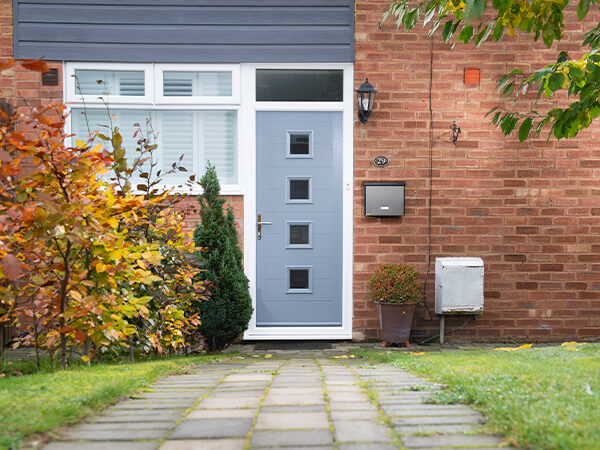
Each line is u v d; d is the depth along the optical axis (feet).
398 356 15.61
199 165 20.79
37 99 20.15
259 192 20.84
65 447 6.47
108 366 12.26
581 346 14.89
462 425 7.06
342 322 20.84
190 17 20.35
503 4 9.90
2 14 20.03
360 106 19.93
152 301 14.84
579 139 20.52
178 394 9.26
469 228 20.54
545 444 6.00
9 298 11.62
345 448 6.32
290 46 20.43
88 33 20.18
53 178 11.08
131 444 6.56
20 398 8.14
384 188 20.21
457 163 20.47
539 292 20.61
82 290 11.43
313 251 20.94
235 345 20.18
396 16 20.35
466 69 20.44
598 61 12.57
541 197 20.59
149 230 14.90
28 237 10.66
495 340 20.56
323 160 20.85
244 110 20.58
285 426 7.19
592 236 20.61
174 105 20.53
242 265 20.16
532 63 20.44
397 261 20.49
